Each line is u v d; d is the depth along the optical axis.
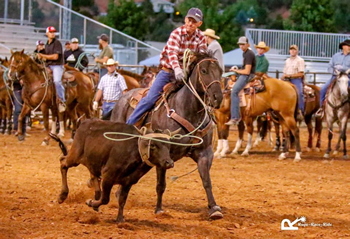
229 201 10.94
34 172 13.73
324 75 35.31
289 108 16.77
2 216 9.06
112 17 47.91
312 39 36.62
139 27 48.00
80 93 19.58
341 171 15.16
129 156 8.40
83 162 8.93
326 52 36.69
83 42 31.27
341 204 10.90
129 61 30.89
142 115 9.83
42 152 17.39
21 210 9.57
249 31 36.66
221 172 14.53
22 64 18.44
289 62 18.78
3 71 21.92
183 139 9.24
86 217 9.15
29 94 18.86
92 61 30.28
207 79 9.13
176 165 15.62
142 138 8.30
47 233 8.09
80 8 52.59
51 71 19.06
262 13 53.91
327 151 18.00
